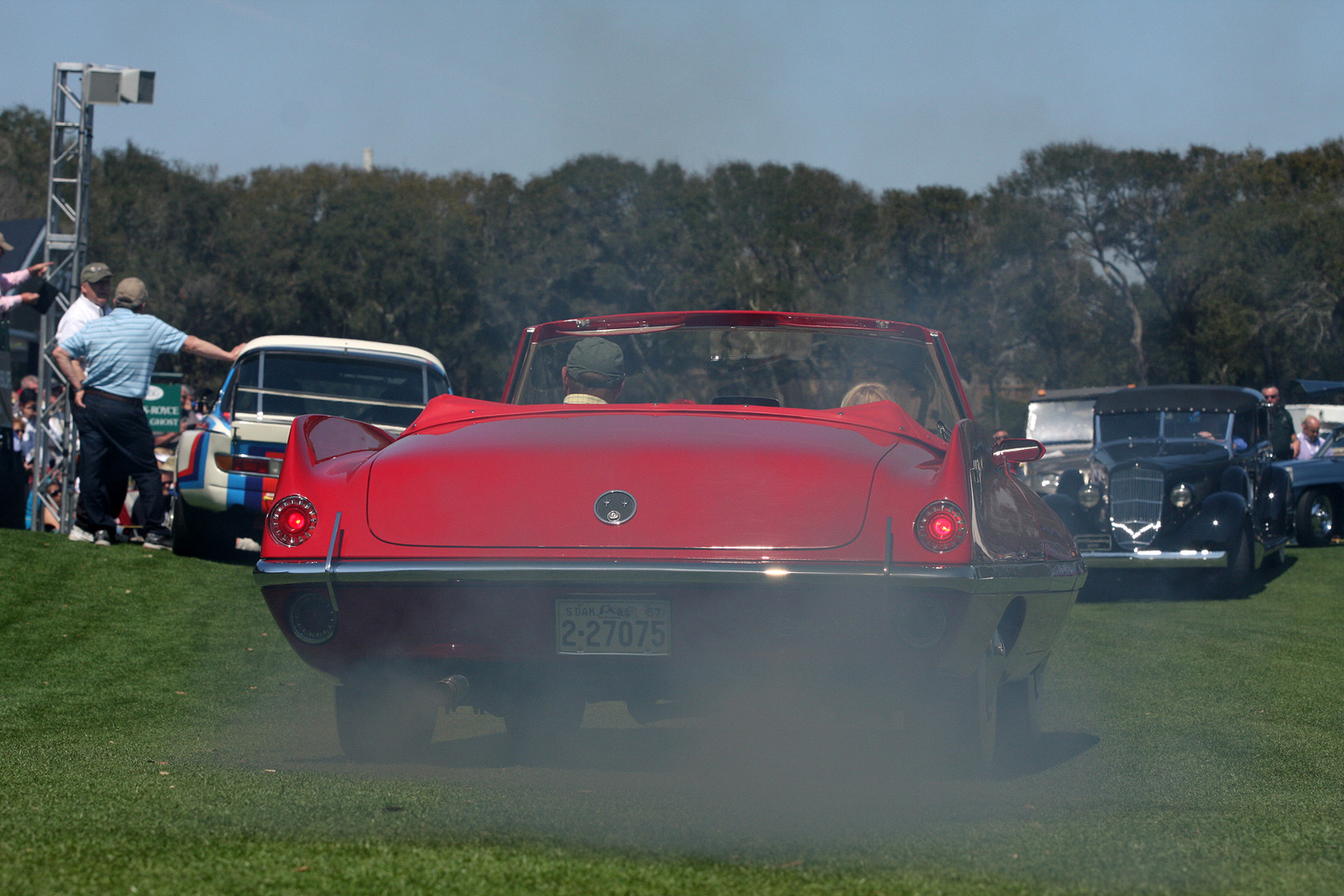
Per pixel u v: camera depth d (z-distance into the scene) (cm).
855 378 1925
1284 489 5219
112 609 3288
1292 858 1122
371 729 1545
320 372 4594
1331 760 1753
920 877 1005
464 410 1627
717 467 1370
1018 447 1758
